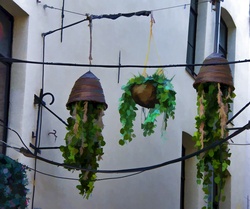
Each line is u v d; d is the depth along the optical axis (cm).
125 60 1450
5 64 1179
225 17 1970
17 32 1195
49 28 1245
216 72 1070
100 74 1380
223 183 1059
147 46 1525
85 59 1335
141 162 1483
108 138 1392
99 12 1380
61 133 1254
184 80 1683
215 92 1066
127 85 1091
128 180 1439
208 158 1058
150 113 1089
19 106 1171
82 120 1070
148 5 1538
